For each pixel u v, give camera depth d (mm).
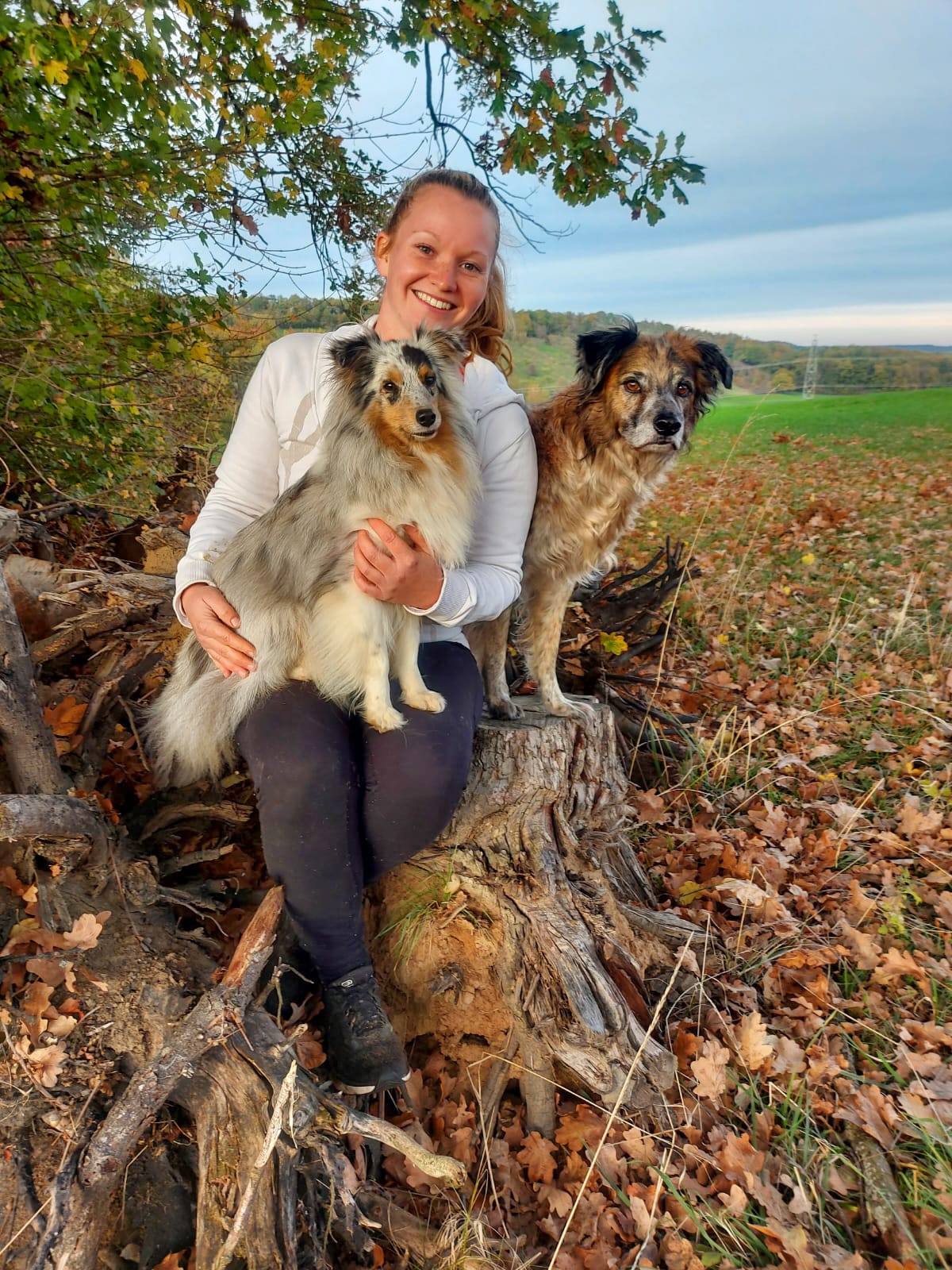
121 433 4004
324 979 2172
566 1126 2395
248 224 4176
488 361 2818
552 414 3656
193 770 2623
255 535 2443
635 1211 2117
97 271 3707
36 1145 1771
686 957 2750
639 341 3541
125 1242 1790
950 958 2982
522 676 4059
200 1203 1815
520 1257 2061
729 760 4078
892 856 3596
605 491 3539
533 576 3523
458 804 2600
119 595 2898
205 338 3918
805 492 10070
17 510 3559
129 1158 1771
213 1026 1850
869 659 5453
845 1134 2357
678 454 3609
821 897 3328
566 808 2945
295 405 2555
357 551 2158
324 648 2291
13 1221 1663
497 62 4430
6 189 3180
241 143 4000
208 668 2514
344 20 4254
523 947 2529
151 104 3299
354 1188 1881
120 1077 1911
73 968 2055
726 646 5598
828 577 6992
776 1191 2125
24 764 2270
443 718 2309
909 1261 1957
